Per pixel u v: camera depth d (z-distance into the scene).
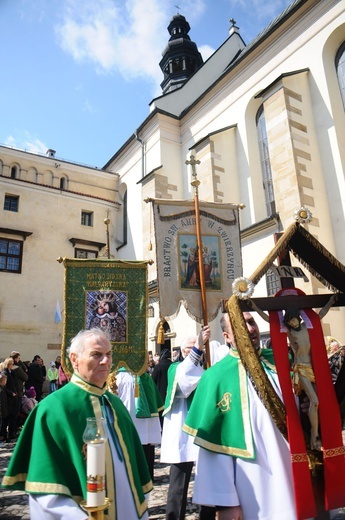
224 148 18.08
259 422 2.70
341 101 14.63
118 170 26.77
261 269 2.84
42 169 24.36
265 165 17.39
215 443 2.69
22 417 11.55
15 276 21.31
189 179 20.89
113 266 5.39
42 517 2.08
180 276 5.88
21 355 20.48
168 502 3.94
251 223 16.95
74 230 23.88
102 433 2.19
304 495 2.44
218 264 6.12
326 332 11.47
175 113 23.20
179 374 3.93
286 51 16.56
